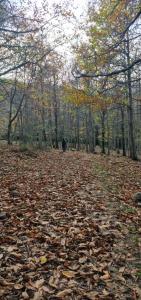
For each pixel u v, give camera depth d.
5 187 10.01
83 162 20.61
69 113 53.12
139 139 42.00
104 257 5.31
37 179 12.14
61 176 13.42
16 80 23.20
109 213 7.82
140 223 7.15
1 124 46.69
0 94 25.41
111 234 6.31
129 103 22.72
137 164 19.78
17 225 6.54
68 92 17.52
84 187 11.05
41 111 35.97
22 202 8.33
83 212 7.76
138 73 18.73
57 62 26.22
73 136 56.00
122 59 17.67
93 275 4.74
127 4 10.27
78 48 15.46
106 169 16.67
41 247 5.56
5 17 12.08
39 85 32.12
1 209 7.50
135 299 4.23
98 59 11.69
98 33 12.85
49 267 4.90
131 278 4.75
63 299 4.14
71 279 4.59
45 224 6.71
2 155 20.05
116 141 46.94
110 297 4.23
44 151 29.30
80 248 5.60
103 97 17.58
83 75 9.91
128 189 11.12
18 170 14.27
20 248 5.48
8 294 4.17
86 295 4.23
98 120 40.25
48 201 8.63
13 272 4.68
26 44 13.93
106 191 10.56
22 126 34.25
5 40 12.70
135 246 5.83
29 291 4.27
